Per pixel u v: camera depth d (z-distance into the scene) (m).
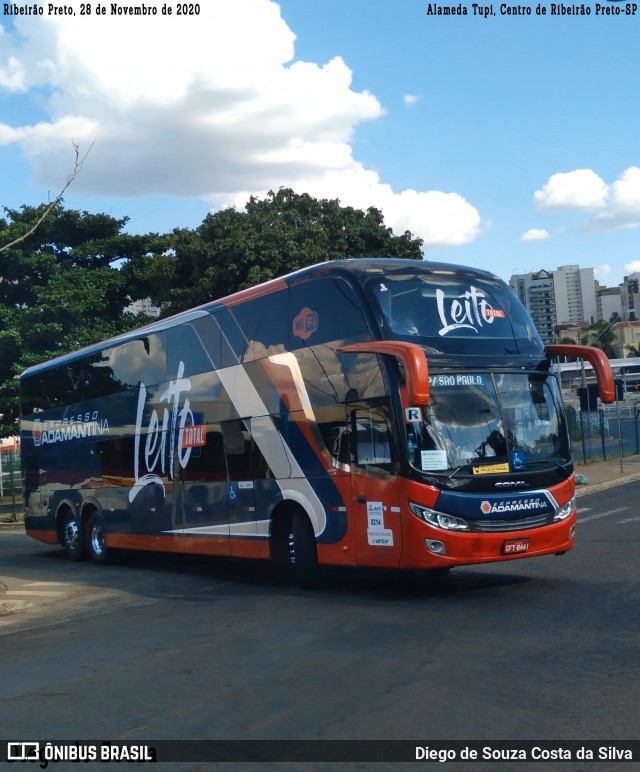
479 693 6.75
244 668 8.12
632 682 6.82
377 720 6.25
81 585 15.70
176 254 37.03
